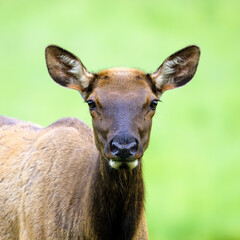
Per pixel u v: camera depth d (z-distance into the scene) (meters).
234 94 40.34
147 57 45.88
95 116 12.52
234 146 33.50
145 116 12.41
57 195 13.26
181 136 34.12
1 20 53.12
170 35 52.09
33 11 56.66
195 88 40.97
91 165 13.12
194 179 30.05
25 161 14.23
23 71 43.09
